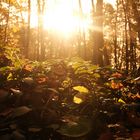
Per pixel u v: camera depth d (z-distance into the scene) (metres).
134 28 21.83
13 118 3.06
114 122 3.44
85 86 4.03
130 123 3.39
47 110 3.29
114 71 5.07
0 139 2.85
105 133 3.04
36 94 3.43
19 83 3.79
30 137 3.07
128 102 4.11
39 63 4.57
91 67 4.39
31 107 3.26
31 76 4.04
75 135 2.95
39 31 31.88
